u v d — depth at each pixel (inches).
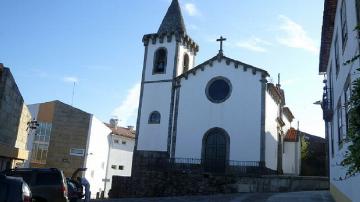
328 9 668.1
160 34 1512.1
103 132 1946.4
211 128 1298.0
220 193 1092.5
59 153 1686.8
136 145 1413.6
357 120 238.7
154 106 1432.1
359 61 413.4
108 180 2020.2
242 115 1268.5
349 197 504.4
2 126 736.3
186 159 1306.6
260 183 1061.8
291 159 1589.6
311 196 799.1
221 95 1321.4
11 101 773.9
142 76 1498.5
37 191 557.3
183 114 1355.8
